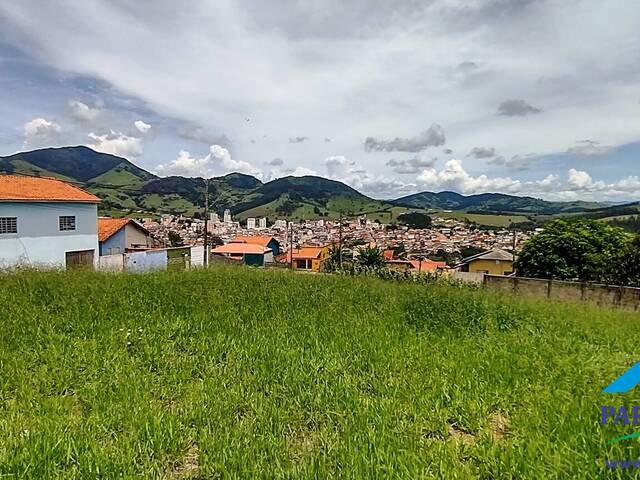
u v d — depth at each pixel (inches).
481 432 117.3
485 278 708.7
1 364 163.5
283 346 196.9
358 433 113.4
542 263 769.6
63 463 99.7
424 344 207.0
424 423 122.5
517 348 203.9
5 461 98.0
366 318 260.5
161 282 334.3
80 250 973.8
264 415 125.5
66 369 162.4
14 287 292.5
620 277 685.9
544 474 93.5
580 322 289.1
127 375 158.1
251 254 1610.5
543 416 125.4
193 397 140.6
